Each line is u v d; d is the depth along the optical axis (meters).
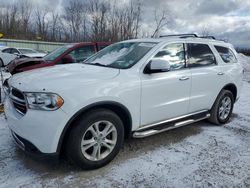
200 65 4.46
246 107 6.74
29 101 2.86
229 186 2.98
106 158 3.28
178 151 3.83
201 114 4.63
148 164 3.41
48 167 3.23
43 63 6.39
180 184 2.99
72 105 2.85
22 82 3.09
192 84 4.20
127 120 3.46
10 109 3.22
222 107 5.09
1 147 3.69
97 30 37.00
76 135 2.97
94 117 3.06
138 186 2.92
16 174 3.05
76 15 40.72
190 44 4.38
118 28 35.91
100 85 3.10
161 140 4.23
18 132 2.97
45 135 2.79
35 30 44.91
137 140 4.18
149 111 3.63
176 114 4.06
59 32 43.28
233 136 4.53
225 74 4.93
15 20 44.62
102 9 36.62
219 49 5.01
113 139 3.33
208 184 3.01
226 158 3.66
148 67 3.61
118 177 3.08
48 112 2.78
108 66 3.78
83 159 3.07
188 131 4.71
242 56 26.45
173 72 3.94
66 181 2.96
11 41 27.56
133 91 3.37
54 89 2.82
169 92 3.84
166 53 3.94
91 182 2.96
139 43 4.14
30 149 2.92
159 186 2.94
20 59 7.12
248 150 3.96
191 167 3.37
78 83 2.99
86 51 6.95
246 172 3.29
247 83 11.34
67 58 6.61
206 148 3.98
